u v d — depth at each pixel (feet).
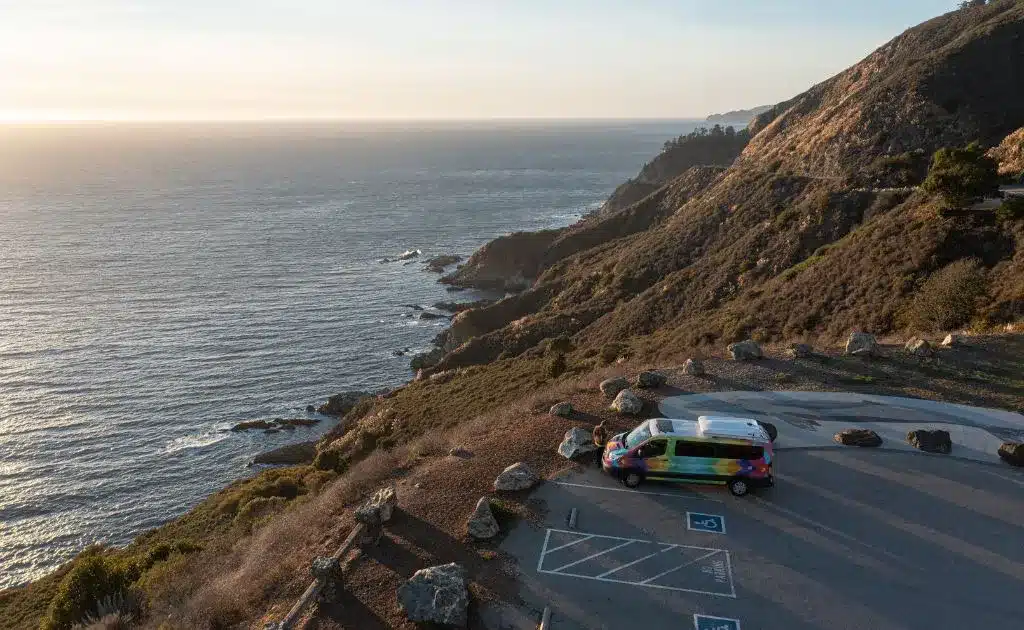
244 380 253.44
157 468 191.31
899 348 98.63
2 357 271.69
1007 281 109.60
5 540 159.53
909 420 76.69
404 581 52.31
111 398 235.81
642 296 226.58
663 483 65.51
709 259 223.92
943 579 51.13
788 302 144.87
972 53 267.80
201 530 116.37
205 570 68.28
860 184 213.25
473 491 66.03
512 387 145.18
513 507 62.39
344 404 226.17
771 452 63.16
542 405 89.92
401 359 278.87
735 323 146.00
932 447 69.97
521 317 301.43
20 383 246.88
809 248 191.83
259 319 328.08
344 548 56.49
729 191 280.92
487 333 275.59
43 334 300.81
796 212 213.66
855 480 65.31
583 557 54.75
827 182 240.32
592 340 212.23
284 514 84.79
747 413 79.77
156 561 82.74
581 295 277.23
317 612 49.26
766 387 88.28
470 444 79.82
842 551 54.80
